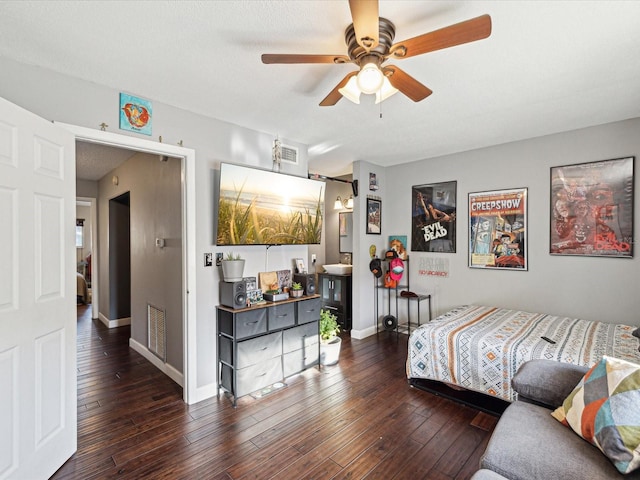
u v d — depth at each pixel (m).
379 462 1.96
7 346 1.60
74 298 2.07
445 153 4.10
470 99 2.53
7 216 1.62
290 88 2.35
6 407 1.59
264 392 2.86
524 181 3.53
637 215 2.91
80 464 1.95
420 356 2.86
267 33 1.73
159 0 1.47
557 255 3.32
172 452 2.06
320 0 1.48
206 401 2.73
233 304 2.71
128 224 5.25
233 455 2.03
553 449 1.32
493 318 3.15
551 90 2.39
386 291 4.76
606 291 3.05
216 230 2.88
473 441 2.16
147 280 3.73
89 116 2.21
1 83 1.90
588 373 1.56
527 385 1.75
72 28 1.67
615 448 1.20
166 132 2.58
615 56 1.94
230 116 2.85
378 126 3.11
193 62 2.01
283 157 3.42
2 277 1.58
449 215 4.14
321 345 3.44
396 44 1.48
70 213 2.04
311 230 3.49
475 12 1.59
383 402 2.67
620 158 2.98
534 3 1.51
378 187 4.71
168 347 3.26
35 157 1.78
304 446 2.11
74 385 2.06
